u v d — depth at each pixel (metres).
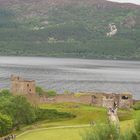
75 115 177.88
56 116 179.62
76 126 155.38
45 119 178.12
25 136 138.88
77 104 199.88
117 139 72.56
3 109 166.25
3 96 188.50
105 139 72.75
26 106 171.75
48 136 132.62
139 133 70.94
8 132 155.25
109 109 186.75
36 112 179.38
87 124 162.00
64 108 187.00
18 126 164.50
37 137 133.25
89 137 73.19
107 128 73.44
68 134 133.38
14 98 174.12
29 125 168.50
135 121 72.12
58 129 147.75
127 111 186.50
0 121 153.38
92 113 177.75
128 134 71.75
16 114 167.75
